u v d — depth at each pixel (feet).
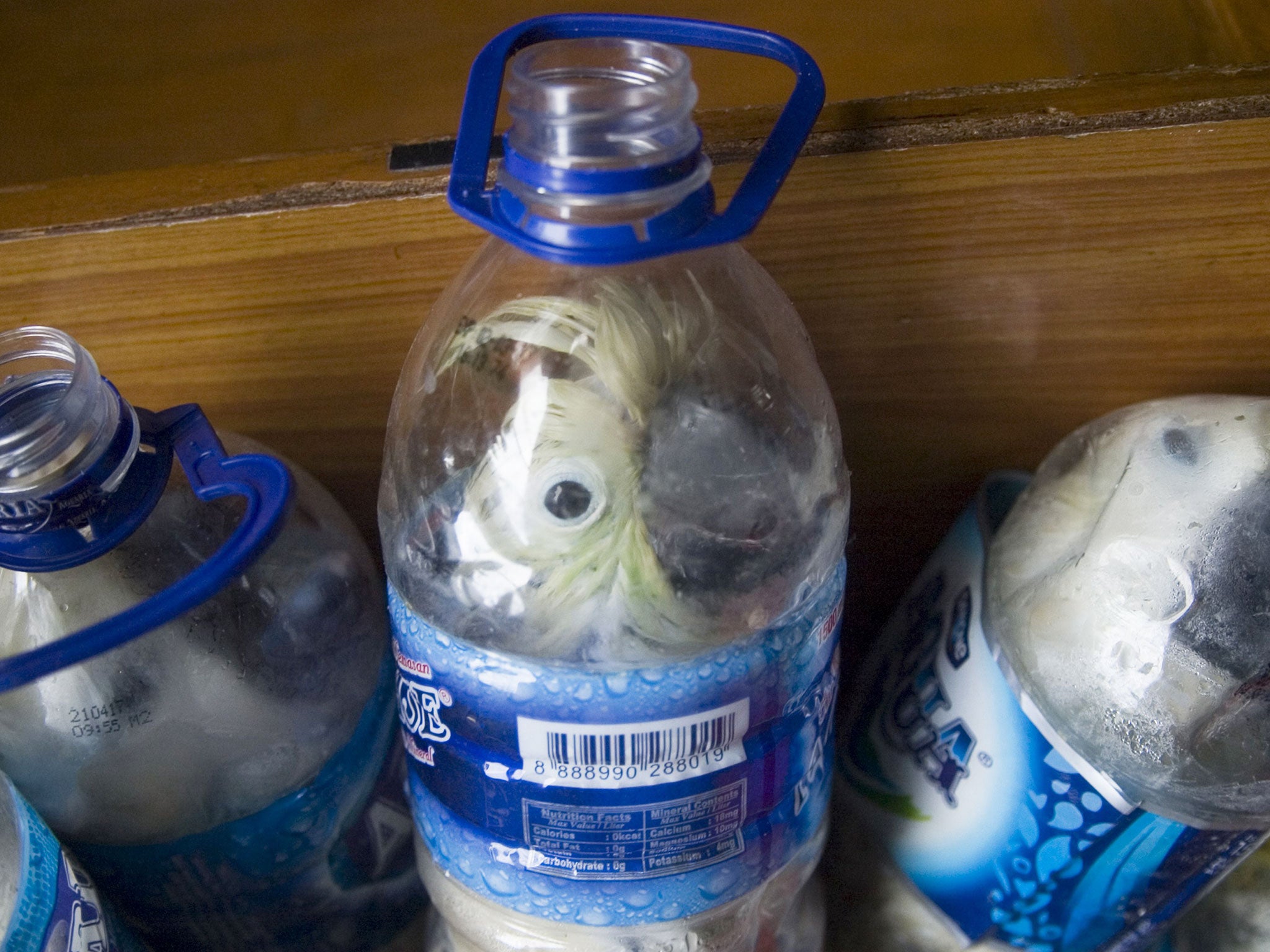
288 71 1.98
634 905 1.52
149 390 1.94
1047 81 1.73
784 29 1.91
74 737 1.55
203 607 1.61
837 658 1.64
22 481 1.39
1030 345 1.90
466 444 1.47
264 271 1.80
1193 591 1.57
